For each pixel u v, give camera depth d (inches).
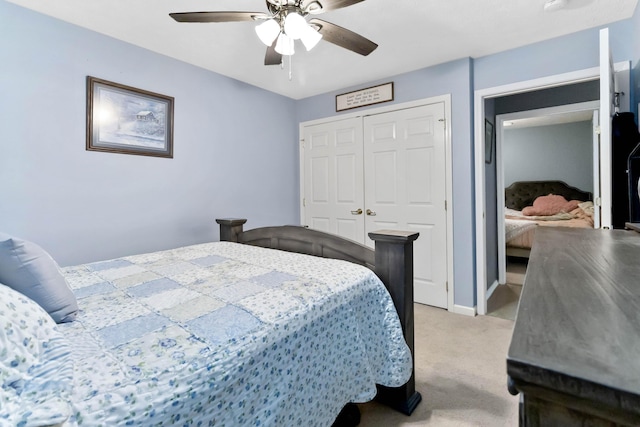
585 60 93.5
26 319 30.9
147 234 105.7
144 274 62.5
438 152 119.1
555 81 97.9
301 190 161.2
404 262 61.4
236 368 34.7
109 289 53.6
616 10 83.4
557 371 12.8
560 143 224.7
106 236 96.7
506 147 244.1
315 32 61.7
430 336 97.1
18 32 80.4
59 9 82.0
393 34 95.0
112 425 25.6
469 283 114.0
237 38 97.0
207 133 122.0
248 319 40.6
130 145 101.0
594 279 25.6
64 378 27.6
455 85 113.9
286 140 155.6
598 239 47.4
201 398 31.1
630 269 28.9
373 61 114.4
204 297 48.4
